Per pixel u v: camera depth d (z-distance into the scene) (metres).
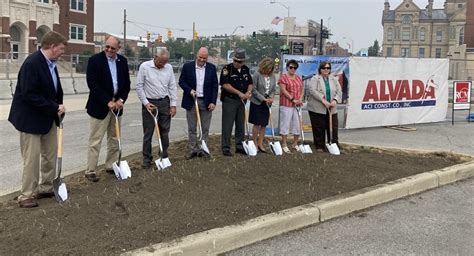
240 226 4.67
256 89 8.24
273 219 4.90
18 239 4.29
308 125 11.41
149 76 7.01
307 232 5.04
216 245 4.39
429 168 7.63
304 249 4.59
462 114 18.39
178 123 13.62
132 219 4.76
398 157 8.52
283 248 4.60
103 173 6.99
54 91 5.54
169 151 8.52
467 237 5.04
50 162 5.71
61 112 5.48
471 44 80.81
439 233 5.14
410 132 12.45
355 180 6.56
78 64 32.34
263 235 4.78
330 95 8.90
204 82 7.66
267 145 9.27
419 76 13.52
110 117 6.64
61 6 48.53
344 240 4.86
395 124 13.21
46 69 5.39
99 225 4.61
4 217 4.88
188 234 4.45
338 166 7.28
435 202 6.31
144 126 7.12
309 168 7.01
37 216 4.83
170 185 5.86
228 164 6.95
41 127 5.35
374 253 4.56
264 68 8.16
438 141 11.16
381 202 6.15
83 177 6.62
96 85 6.38
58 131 5.58
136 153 8.38
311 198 5.70
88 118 14.31
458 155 8.88
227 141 7.89
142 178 6.20
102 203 5.17
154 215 4.88
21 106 5.28
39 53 5.40
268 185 6.11
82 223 4.64
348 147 9.48
